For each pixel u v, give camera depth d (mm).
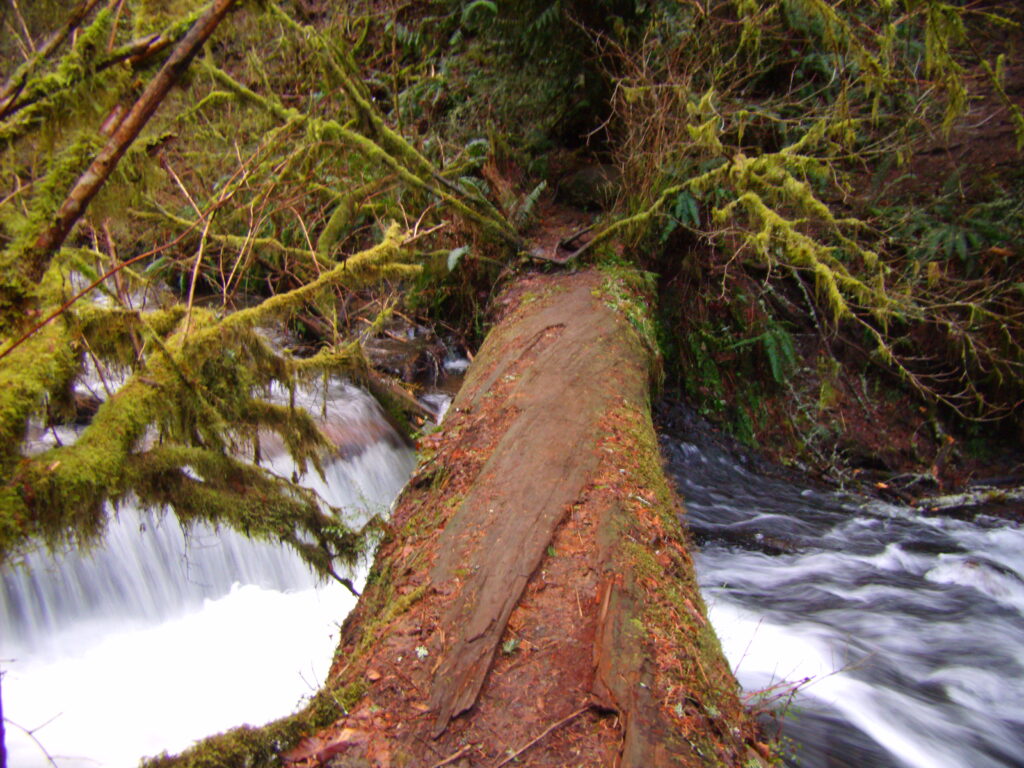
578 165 7383
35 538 2027
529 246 6180
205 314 2996
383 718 1913
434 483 3256
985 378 6410
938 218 6828
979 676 3658
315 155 5023
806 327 6852
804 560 4844
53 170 1904
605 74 6629
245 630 3498
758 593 4391
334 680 2148
